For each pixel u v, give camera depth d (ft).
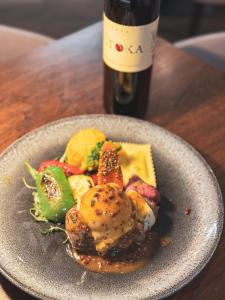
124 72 1.39
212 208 1.23
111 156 1.27
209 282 1.16
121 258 1.14
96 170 1.31
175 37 3.84
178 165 1.35
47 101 1.61
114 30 1.30
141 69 1.39
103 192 1.10
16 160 1.33
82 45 1.85
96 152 1.30
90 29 1.92
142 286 1.07
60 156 1.38
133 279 1.09
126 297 1.04
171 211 1.25
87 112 1.59
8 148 1.34
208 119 1.58
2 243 1.14
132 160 1.36
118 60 1.37
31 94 1.64
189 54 1.84
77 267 1.12
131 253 1.15
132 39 1.30
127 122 1.45
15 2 4.03
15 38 2.06
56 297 1.03
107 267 1.12
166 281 1.07
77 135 1.35
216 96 1.67
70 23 3.85
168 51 1.85
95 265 1.12
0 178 1.28
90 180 1.25
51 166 1.25
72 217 1.10
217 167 1.43
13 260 1.10
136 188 1.22
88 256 1.14
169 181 1.33
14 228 1.19
